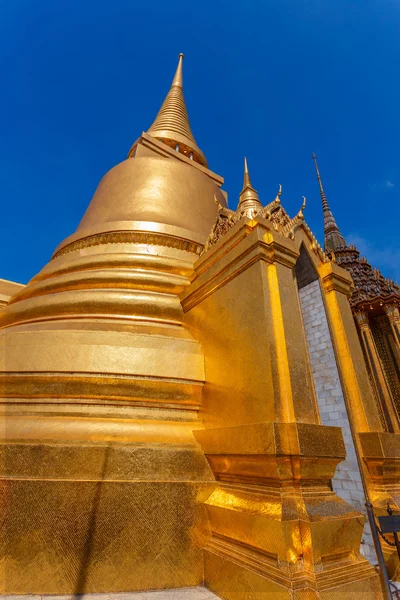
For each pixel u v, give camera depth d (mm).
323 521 3244
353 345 5699
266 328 4273
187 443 4641
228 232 5699
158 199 9547
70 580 3520
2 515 3666
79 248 8625
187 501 4117
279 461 3494
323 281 6203
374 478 4715
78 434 4375
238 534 3676
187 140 14977
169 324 6352
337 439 3916
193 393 5348
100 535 3703
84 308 6410
